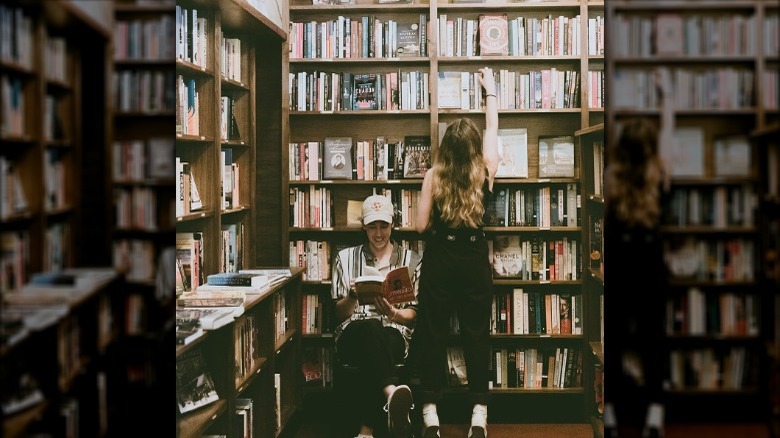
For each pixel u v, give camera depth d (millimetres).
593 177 4953
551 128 5359
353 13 5328
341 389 5199
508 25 5199
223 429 3441
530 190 5227
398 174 5258
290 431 4664
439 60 5184
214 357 3463
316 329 5281
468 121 4559
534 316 5176
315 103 5262
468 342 4492
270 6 4742
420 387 4883
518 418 4973
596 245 4895
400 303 4414
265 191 5176
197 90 3865
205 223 3961
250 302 3609
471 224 4492
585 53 5125
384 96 5258
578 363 5156
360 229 5254
